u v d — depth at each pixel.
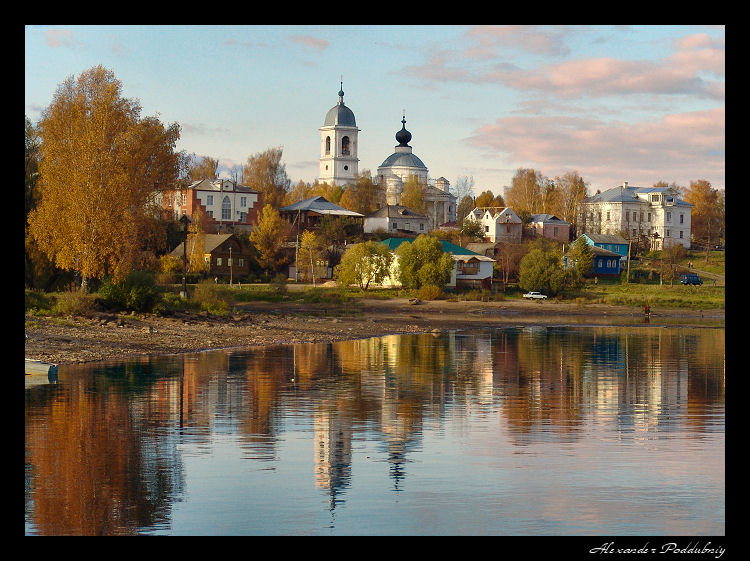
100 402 29.19
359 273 107.12
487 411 28.83
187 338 51.97
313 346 52.06
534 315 88.25
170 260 103.31
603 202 173.50
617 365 43.25
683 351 51.62
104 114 65.75
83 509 17.48
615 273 137.50
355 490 18.97
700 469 21.02
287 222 138.75
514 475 20.34
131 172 68.00
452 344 55.12
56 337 46.78
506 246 132.12
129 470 20.28
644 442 24.12
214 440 23.59
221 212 145.62
